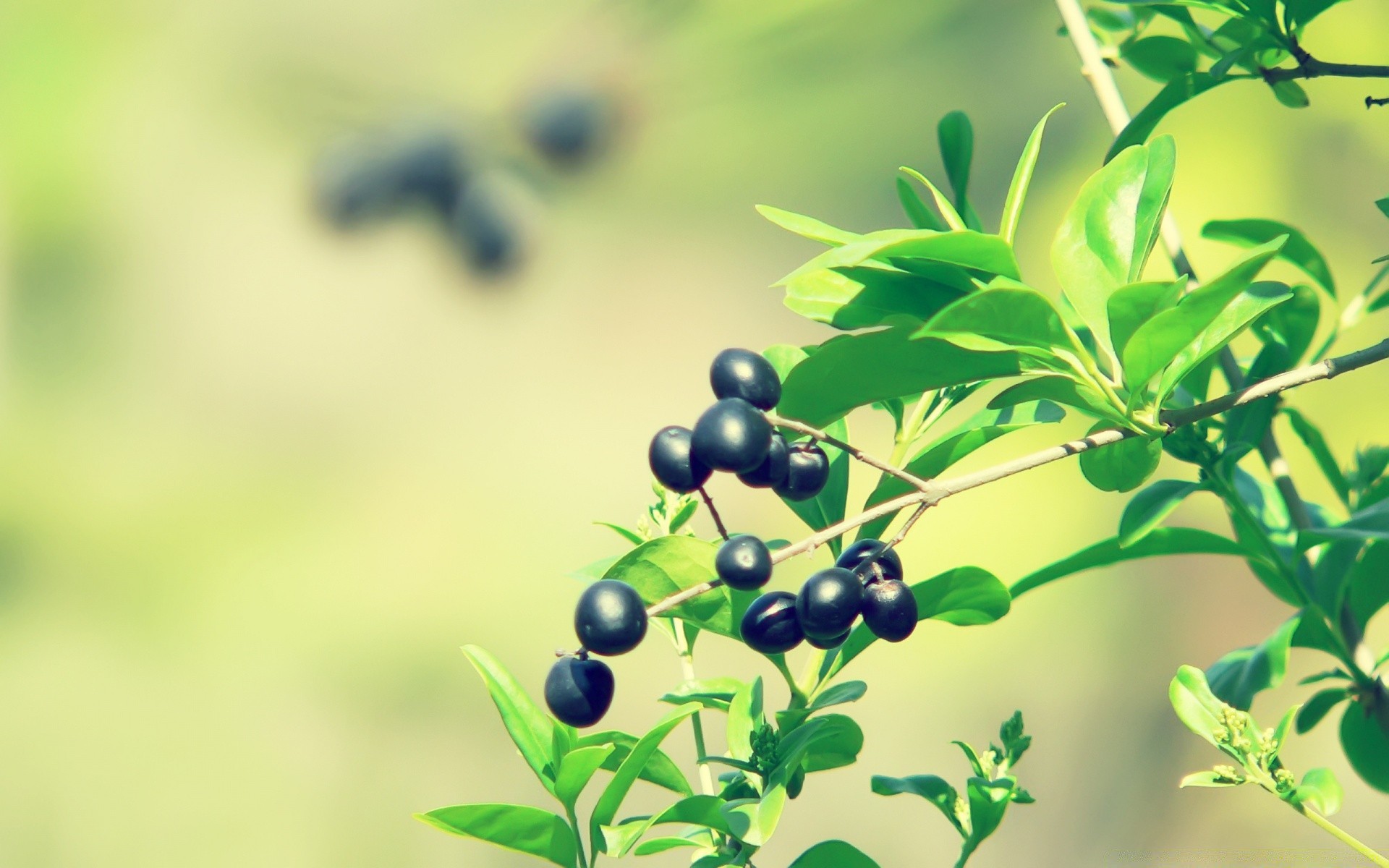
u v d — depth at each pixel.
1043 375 0.54
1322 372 0.54
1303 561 0.59
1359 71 0.58
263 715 1.70
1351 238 1.39
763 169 1.75
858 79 1.47
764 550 0.54
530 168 1.35
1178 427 0.55
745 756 0.56
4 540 1.76
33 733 1.67
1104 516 1.47
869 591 0.54
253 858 1.57
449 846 1.59
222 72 1.54
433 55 1.29
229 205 1.67
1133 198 0.55
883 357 0.54
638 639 0.54
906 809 1.42
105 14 1.67
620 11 1.21
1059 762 1.44
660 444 0.54
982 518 1.46
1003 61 1.58
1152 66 0.63
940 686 1.48
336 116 1.38
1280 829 1.26
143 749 1.68
